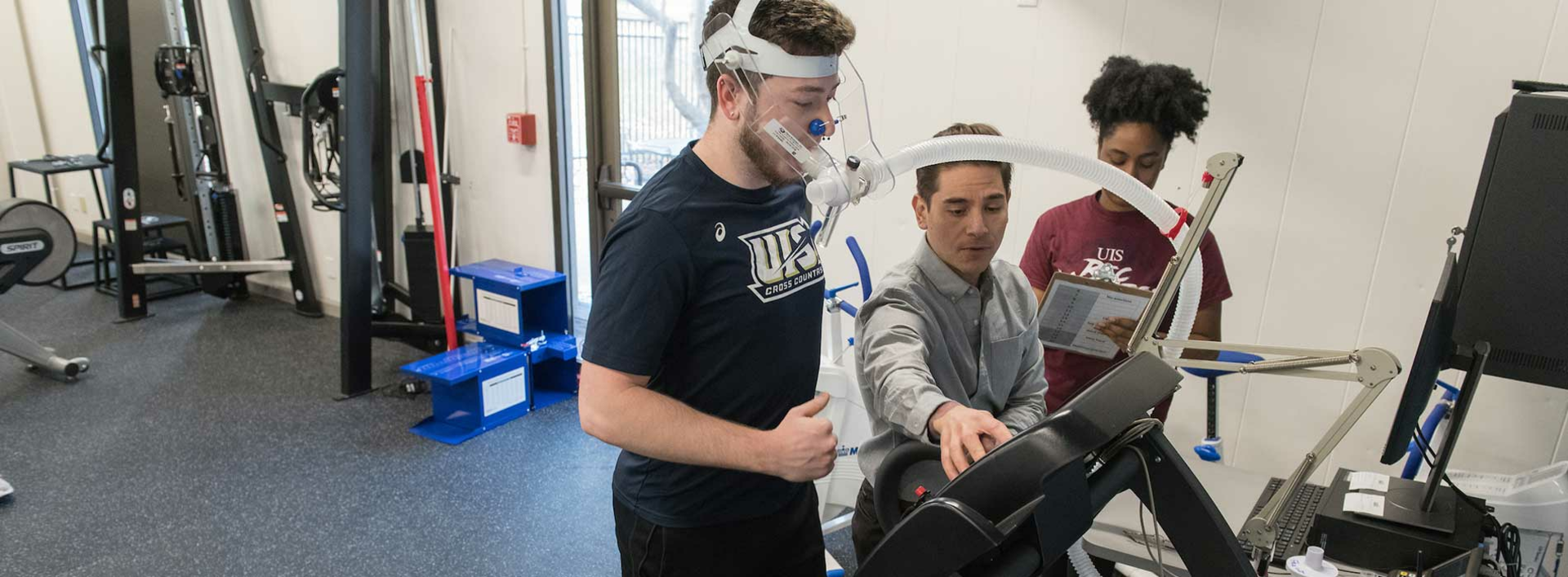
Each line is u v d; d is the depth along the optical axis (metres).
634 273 1.13
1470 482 1.48
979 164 1.29
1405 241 2.00
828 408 2.22
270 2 4.22
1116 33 2.20
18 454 3.06
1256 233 2.16
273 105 4.30
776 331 1.29
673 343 1.24
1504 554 1.23
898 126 2.64
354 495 2.85
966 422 1.07
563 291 3.69
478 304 3.67
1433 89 1.90
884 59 2.62
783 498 1.44
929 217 1.35
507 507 2.80
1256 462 2.33
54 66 5.66
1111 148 2.12
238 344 4.26
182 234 5.21
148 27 4.95
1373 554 1.27
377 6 3.79
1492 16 1.81
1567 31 1.74
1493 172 1.10
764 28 1.07
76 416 3.39
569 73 3.55
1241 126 2.11
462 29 3.72
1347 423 1.10
